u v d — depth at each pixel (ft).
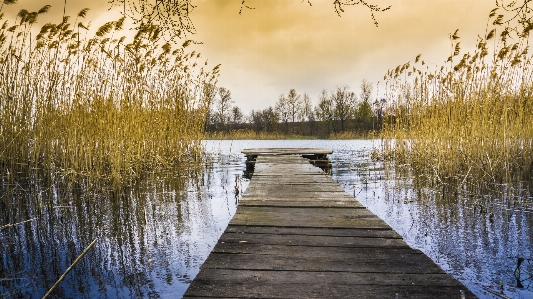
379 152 37.17
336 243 7.97
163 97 26.94
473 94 21.45
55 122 18.54
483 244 9.71
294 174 19.39
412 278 6.11
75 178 17.44
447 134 21.61
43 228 11.79
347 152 46.85
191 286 5.84
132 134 21.21
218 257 7.13
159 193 17.67
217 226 11.94
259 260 6.97
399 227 11.44
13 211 13.82
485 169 19.24
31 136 18.08
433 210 13.57
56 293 7.30
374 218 10.11
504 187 17.35
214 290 5.70
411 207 14.15
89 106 19.39
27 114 17.63
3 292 7.36
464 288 5.72
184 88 29.48
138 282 7.75
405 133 30.14
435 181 19.01
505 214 12.73
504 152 19.30
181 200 16.10
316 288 5.76
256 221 9.81
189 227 11.84
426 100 26.78
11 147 16.87
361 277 6.17
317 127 140.36
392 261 6.89
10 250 9.84
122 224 12.24
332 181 16.87
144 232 11.33
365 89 116.37
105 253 9.53
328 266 6.66
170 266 8.60
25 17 16.69
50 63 18.21
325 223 9.59
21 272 8.38
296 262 6.86
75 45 19.13
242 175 24.77
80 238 10.82
